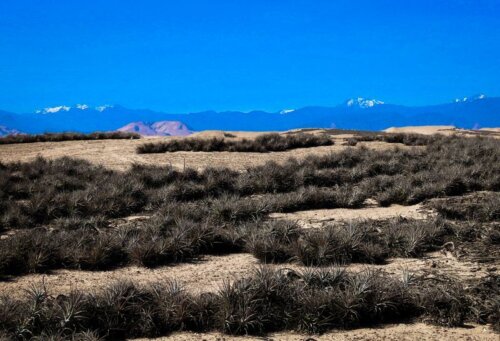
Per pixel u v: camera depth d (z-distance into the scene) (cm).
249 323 987
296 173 2877
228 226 1806
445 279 1234
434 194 2403
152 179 2869
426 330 989
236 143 4441
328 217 2088
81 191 2388
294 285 1091
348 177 2931
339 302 1023
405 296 1080
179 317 1006
